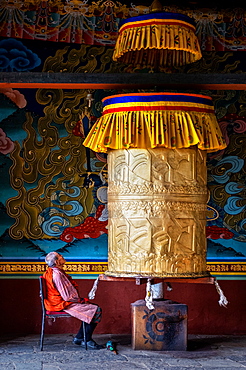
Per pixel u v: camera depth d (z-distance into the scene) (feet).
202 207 22.52
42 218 26.76
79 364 21.20
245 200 27.20
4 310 26.43
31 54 26.63
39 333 26.50
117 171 22.48
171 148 21.79
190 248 22.00
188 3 26.91
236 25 27.07
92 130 23.17
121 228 22.18
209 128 22.09
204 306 26.84
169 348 23.34
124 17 26.91
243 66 27.14
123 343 24.68
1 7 26.40
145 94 21.88
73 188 26.94
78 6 26.76
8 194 26.66
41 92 26.96
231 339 25.75
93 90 27.17
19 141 26.78
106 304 26.68
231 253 27.04
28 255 26.61
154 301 23.84
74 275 26.68
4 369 20.49
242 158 27.27
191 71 27.04
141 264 21.76
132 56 24.88
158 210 21.77
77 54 26.84
